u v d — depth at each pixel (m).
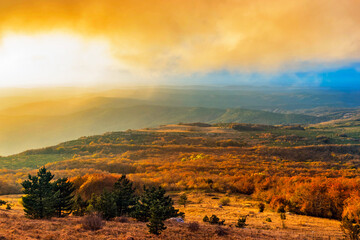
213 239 12.65
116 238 11.49
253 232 15.57
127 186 19.44
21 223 12.46
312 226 20.31
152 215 12.91
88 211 17.48
